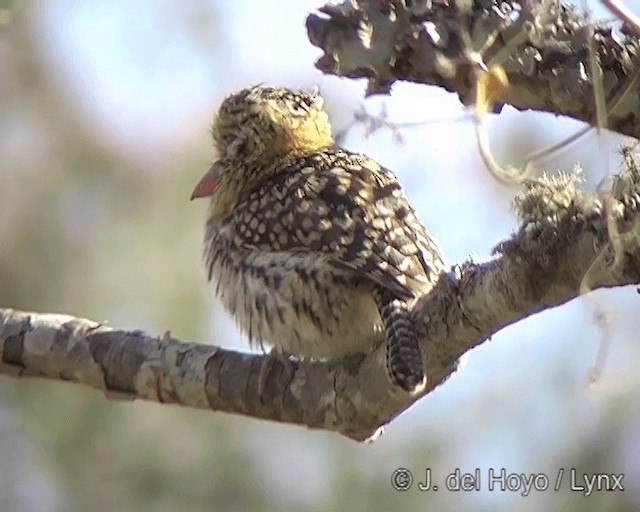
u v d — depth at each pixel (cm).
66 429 1559
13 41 1669
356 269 898
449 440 1467
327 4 798
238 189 1028
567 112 812
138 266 1591
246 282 955
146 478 1541
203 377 941
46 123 1655
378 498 1481
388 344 851
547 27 796
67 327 968
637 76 803
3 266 1598
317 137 1062
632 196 776
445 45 789
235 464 1534
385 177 983
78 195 1633
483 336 842
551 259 792
